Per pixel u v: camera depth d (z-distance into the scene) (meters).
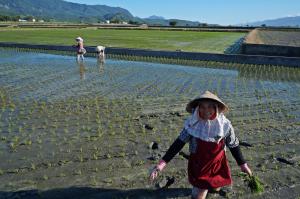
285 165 7.26
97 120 10.24
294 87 15.32
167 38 42.94
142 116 10.61
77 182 6.45
